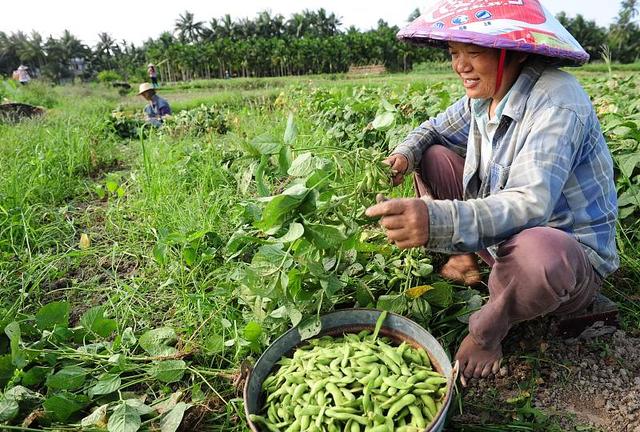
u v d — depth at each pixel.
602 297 1.96
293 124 2.06
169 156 4.14
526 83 1.70
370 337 1.73
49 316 2.12
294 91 7.69
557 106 1.62
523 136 1.69
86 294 2.61
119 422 1.63
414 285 2.19
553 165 1.57
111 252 2.96
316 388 1.50
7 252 2.92
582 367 1.86
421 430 1.35
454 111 2.30
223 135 6.21
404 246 1.55
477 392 1.80
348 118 4.36
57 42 73.94
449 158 2.30
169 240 2.47
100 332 2.09
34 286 2.53
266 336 1.98
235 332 1.96
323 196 1.85
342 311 1.79
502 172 1.81
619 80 5.35
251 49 50.47
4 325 2.16
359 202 1.93
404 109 4.00
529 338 1.98
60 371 1.85
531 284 1.54
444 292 2.02
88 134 5.55
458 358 1.77
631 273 2.33
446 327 2.08
